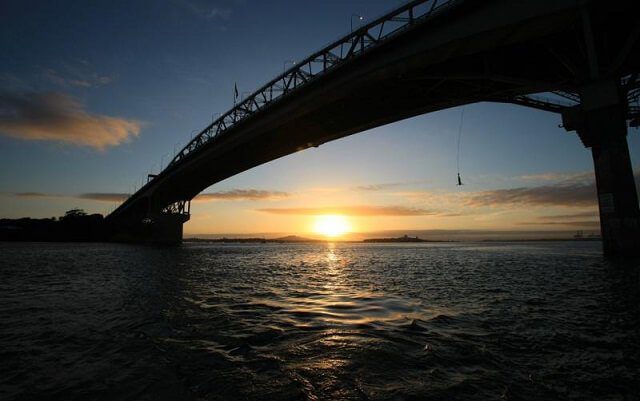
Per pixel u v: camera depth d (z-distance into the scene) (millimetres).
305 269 31875
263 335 8602
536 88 41938
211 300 14281
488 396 5105
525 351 7199
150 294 15992
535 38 35031
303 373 5984
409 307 12461
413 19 40406
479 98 48469
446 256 57906
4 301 14094
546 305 12641
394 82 46562
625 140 29953
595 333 8672
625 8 30406
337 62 50094
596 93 31141
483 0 33844
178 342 8047
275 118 60969
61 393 5367
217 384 5582
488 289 17234
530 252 70125
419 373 5961
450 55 39281
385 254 69875
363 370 6105
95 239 144750
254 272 28672
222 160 87812
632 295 14547
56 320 10523
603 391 5305
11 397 5254
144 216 133000
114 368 6398
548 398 5062
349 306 12734
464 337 8297
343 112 58188
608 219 30031
